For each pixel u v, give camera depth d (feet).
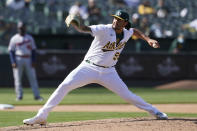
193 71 255.91
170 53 252.42
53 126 80.28
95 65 79.82
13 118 102.53
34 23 272.10
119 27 78.43
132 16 285.02
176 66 253.65
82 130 72.69
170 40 282.97
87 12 278.67
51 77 238.27
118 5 290.97
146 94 195.72
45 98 170.30
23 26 157.28
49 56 237.66
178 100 161.99
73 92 209.87
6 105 129.70
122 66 245.04
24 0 280.92
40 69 236.63
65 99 167.94
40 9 280.92
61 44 272.51
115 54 80.43
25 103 148.25
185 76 254.88
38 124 84.17
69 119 99.71
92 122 83.61
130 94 84.02
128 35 81.20
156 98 172.24
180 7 304.91
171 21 294.05
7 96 183.11
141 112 118.32
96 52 79.25
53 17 277.85
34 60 160.04
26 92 208.54
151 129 72.38
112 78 81.71
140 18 288.10
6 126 87.10
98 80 81.41
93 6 281.13
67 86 79.41
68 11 280.51
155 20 291.17
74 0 288.71
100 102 153.69
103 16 282.15
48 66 237.45
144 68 248.52
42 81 237.04
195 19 300.61
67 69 239.71
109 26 78.18
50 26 271.90
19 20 272.10
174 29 288.30
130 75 246.68
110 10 287.28
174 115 108.06
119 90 83.05
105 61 79.71
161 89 232.94
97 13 279.08
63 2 286.05
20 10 277.64
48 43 271.69
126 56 245.65
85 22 273.95
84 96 185.06
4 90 218.59
